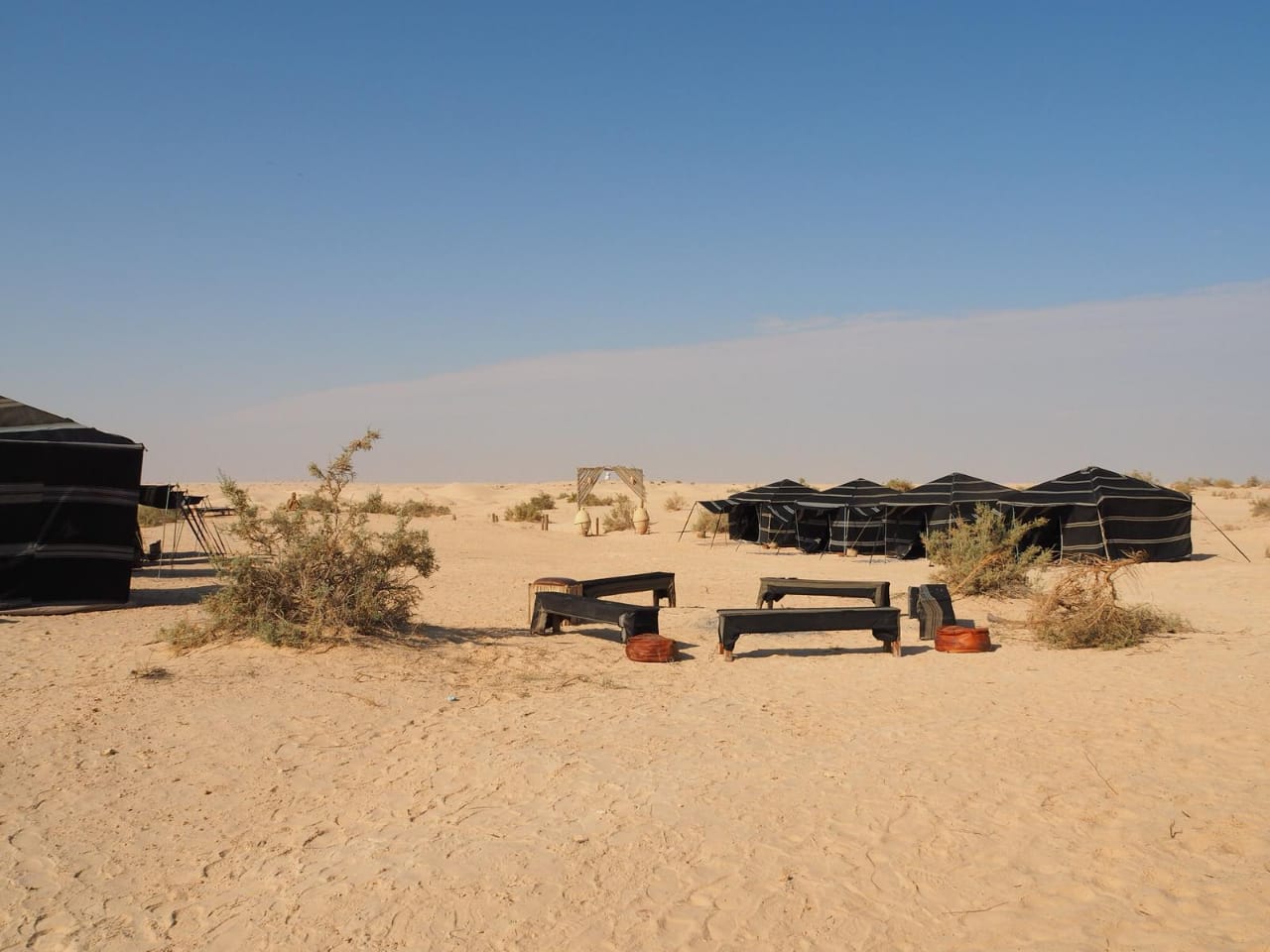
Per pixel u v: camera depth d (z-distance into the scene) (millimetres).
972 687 9414
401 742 7637
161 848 5645
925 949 4309
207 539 26328
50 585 13812
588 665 10727
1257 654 10617
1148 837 5359
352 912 4793
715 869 5168
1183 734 7316
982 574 17312
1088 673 9883
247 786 6629
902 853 5297
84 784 6570
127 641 11398
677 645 12250
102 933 4668
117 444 14281
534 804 6176
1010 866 5090
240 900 4977
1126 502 23844
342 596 11031
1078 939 4309
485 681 9750
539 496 61062
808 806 6020
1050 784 6258
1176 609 15078
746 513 33219
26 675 9430
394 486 86938
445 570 22250
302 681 9289
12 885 5160
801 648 12062
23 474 13805
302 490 68688
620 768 6863
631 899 4852
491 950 4414
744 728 7926
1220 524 36094
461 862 5320
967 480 27297
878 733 7695
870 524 27469
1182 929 4336
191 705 8391
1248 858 5027
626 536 35938
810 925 4551
